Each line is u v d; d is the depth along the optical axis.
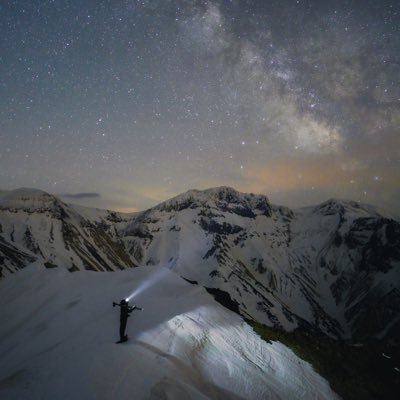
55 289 21.22
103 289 21.89
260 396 13.52
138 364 11.01
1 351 14.38
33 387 9.38
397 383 23.52
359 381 22.09
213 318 20.84
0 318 17.72
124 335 13.43
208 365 14.00
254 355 18.03
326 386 19.05
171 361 12.45
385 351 29.41
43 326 15.91
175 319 17.38
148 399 9.45
